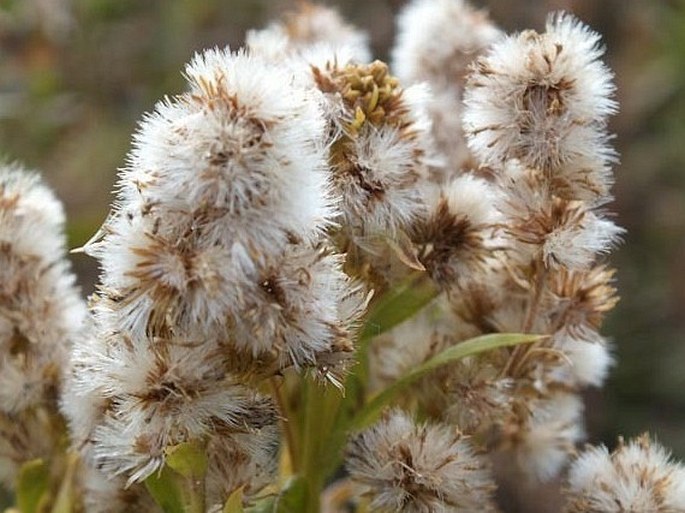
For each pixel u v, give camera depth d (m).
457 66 0.16
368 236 0.12
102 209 0.31
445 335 0.14
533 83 0.13
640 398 0.34
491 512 0.13
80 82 0.31
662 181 0.37
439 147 0.15
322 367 0.11
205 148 0.11
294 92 0.11
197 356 0.11
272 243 0.11
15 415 0.15
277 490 0.13
